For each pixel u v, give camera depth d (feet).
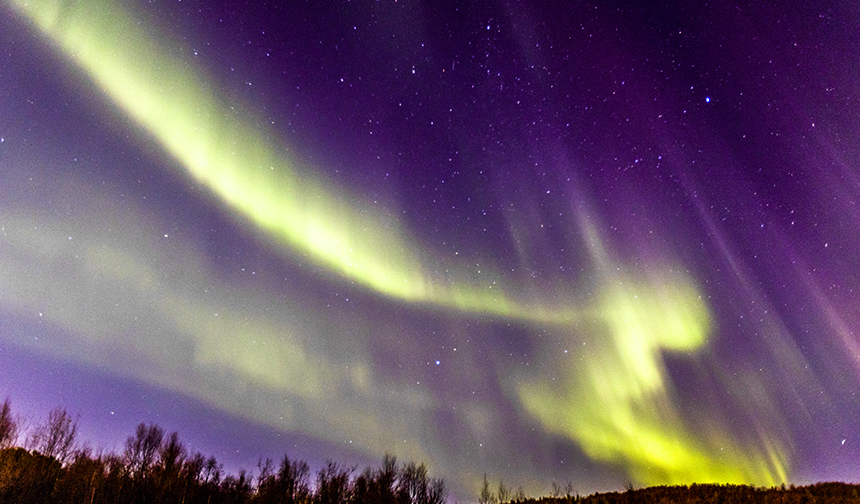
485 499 97.71
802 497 70.74
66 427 86.48
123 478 88.79
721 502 74.28
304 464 107.55
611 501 86.22
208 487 98.27
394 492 95.96
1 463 74.43
